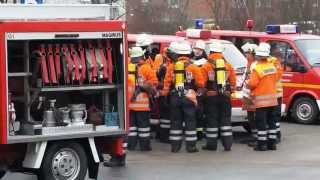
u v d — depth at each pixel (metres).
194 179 12.47
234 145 16.81
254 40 21.08
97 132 11.30
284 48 21.03
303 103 20.88
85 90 11.22
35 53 10.70
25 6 10.54
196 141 16.34
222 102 15.66
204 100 15.66
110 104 11.63
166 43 18.08
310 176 12.77
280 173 13.07
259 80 15.48
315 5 46.44
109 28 11.13
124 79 11.42
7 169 11.09
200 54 15.62
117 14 11.64
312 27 46.06
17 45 10.60
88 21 10.90
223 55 16.91
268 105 15.62
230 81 15.84
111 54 11.36
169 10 51.41
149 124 15.98
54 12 10.81
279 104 16.77
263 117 15.71
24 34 10.27
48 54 10.75
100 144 11.95
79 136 11.10
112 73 11.41
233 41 21.17
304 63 20.67
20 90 10.75
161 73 16.23
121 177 12.68
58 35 10.59
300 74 20.77
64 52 10.88
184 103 15.34
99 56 11.20
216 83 15.53
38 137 10.66
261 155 15.30
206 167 13.75
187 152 15.66
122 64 11.39
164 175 12.88
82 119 11.27
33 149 10.81
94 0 24.11
